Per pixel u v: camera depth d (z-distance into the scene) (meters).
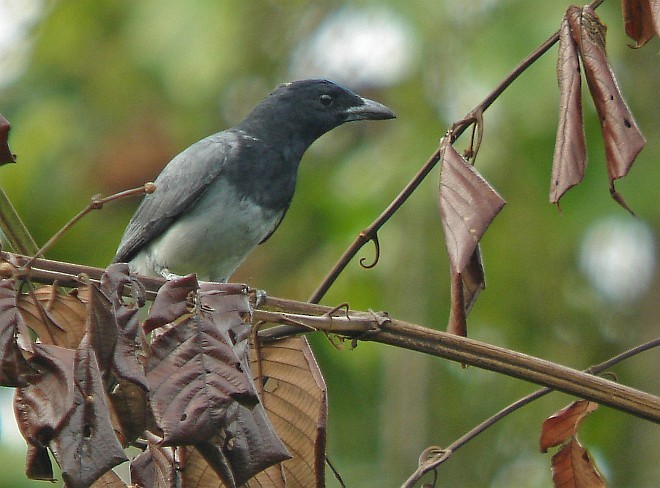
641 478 12.77
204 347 4.24
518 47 11.31
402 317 12.23
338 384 13.15
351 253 6.36
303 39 12.51
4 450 11.06
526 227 12.10
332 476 12.84
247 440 4.24
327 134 13.13
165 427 4.08
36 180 12.36
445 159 5.51
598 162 11.88
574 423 6.20
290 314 5.46
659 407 5.38
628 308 13.16
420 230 12.09
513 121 11.36
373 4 11.95
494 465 12.76
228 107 12.71
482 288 6.35
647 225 12.70
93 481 3.92
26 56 13.00
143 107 12.23
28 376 4.10
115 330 4.16
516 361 5.46
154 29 12.09
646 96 12.79
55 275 4.69
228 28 12.09
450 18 11.65
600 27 5.39
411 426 12.59
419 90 11.95
